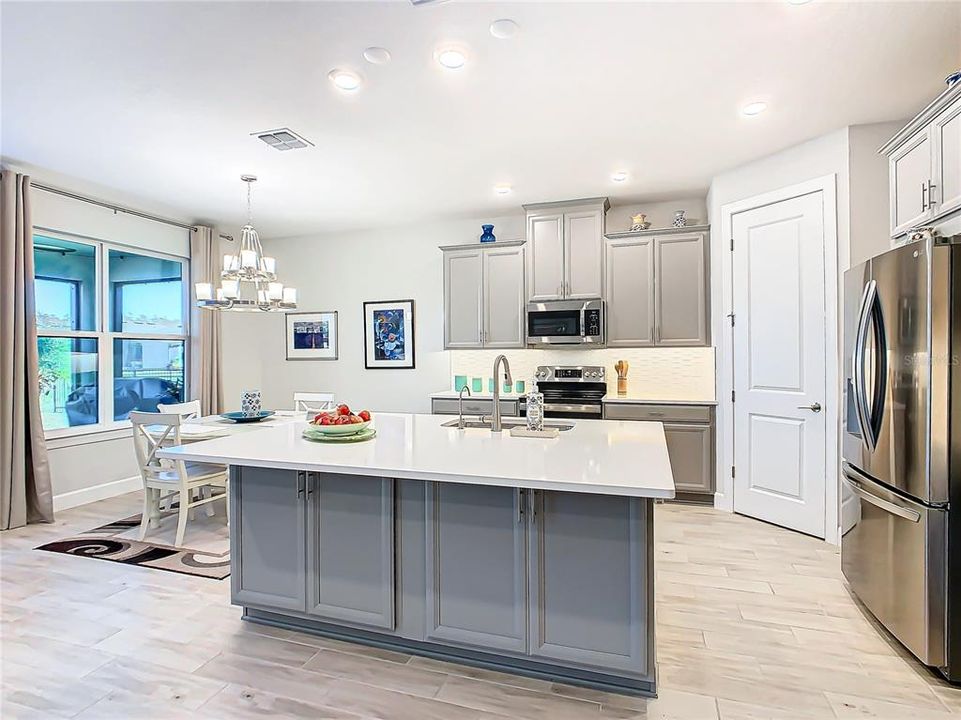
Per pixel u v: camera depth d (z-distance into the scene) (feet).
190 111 10.16
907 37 7.86
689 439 14.56
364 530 7.58
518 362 18.11
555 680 6.89
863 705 6.37
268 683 6.87
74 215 14.84
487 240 17.61
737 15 7.34
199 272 18.29
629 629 6.45
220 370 18.83
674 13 7.29
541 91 9.45
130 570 10.46
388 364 19.86
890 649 7.55
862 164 10.97
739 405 13.62
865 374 8.16
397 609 7.47
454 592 7.14
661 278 15.47
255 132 11.12
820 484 11.76
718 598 9.11
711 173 13.94
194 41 7.88
